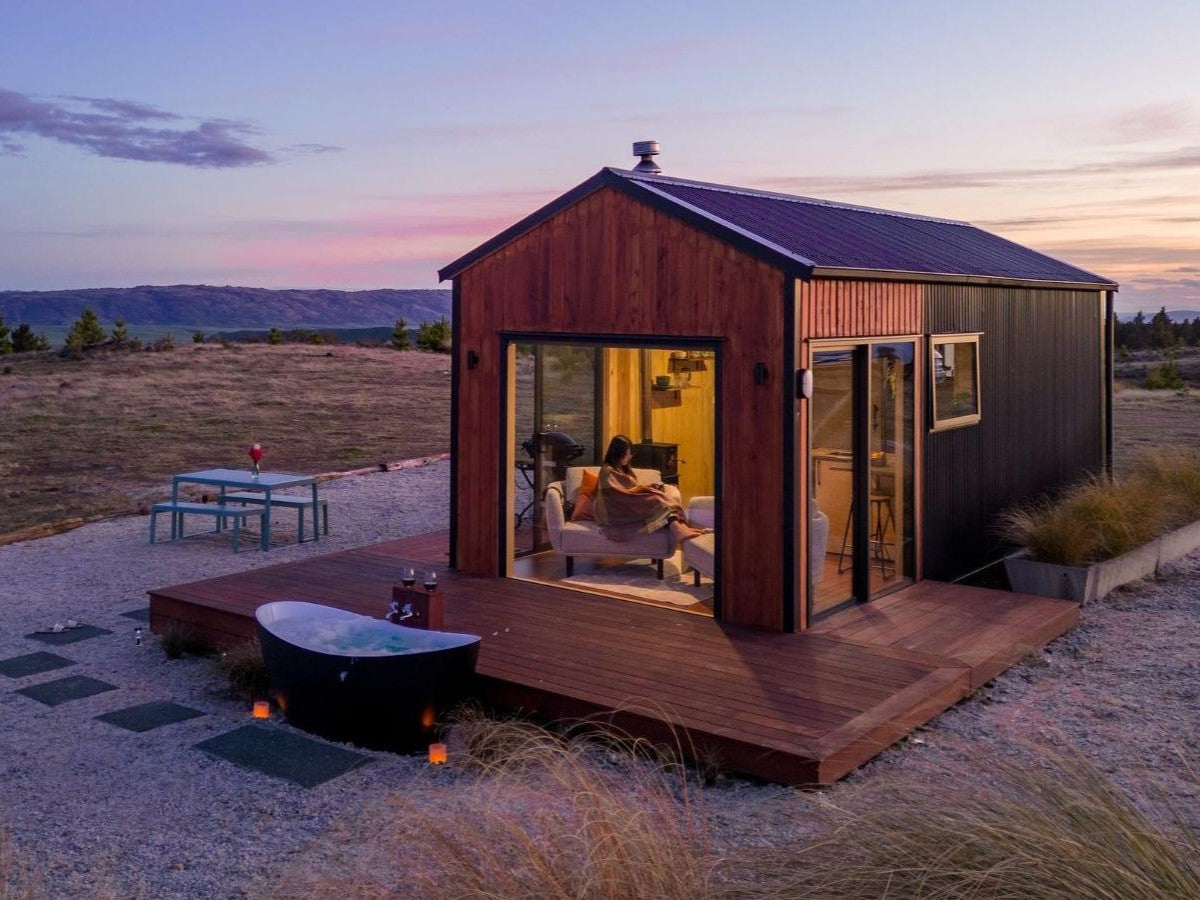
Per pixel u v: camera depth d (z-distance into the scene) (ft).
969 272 30.07
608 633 23.30
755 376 23.48
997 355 32.45
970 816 10.98
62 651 25.22
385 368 111.96
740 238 23.34
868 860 10.98
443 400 88.02
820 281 23.72
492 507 28.50
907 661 21.52
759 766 17.20
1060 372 37.11
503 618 24.40
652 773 16.31
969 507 31.27
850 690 19.76
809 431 23.73
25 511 43.73
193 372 102.89
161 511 37.09
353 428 71.67
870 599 26.32
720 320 23.99
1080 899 9.92
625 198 25.34
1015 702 21.27
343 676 18.66
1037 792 11.74
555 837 11.68
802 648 22.35
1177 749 15.44
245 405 82.38
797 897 10.78
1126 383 120.98
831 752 16.83
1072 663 23.84
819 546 24.49
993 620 24.81
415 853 12.98
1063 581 28.68
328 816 16.34
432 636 19.94
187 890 14.03
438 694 18.90
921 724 19.44
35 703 21.71
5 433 67.46
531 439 29.30
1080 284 37.27
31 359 115.96
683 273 24.52
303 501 37.14
